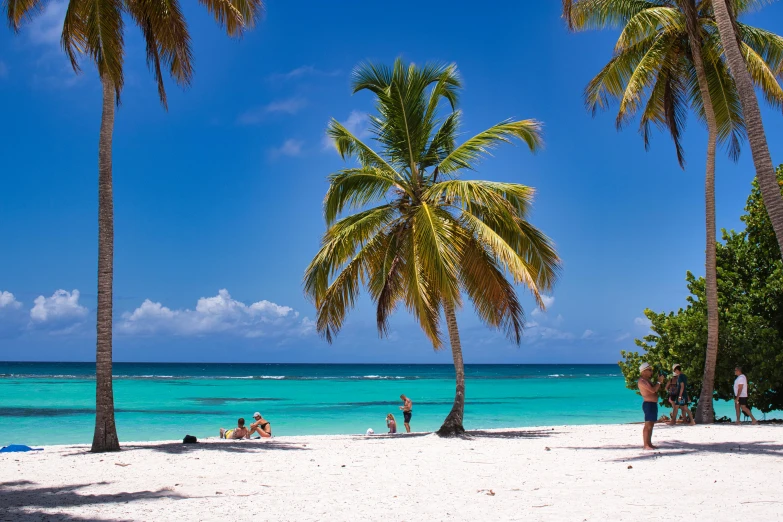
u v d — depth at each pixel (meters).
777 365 20.45
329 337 18.42
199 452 14.35
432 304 18.42
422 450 14.70
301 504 8.27
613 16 20.84
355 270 18.25
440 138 18.86
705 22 19.84
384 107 18.64
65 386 62.81
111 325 15.01
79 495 9.05
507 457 13.16
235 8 15.48
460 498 8.59
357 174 17.94
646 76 19.67
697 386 22.48
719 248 24.33
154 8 14.46
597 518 7.08
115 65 14.12
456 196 17.66
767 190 11.66
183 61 15.05
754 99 12.04
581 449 14.28
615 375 136.12
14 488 9.71
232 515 7.57
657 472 10.48
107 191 14.97
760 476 9.84
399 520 7.20
